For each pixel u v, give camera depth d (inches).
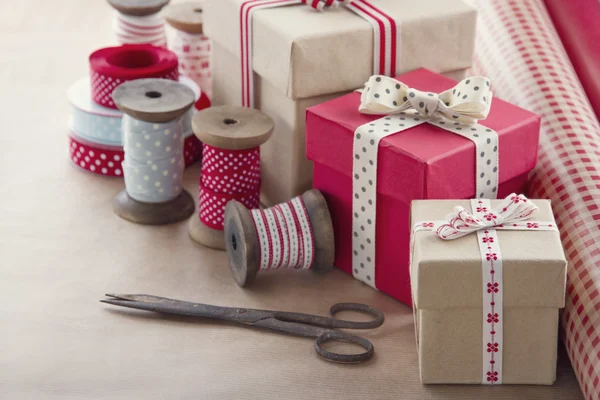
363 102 40.9
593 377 37.3
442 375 38.6
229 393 38.5
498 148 40.3
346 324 40.1
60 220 44.4
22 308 40.9
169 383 38.7
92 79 46.1
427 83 42.8
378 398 38.4
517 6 47.5
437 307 37.8
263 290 41.9
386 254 41.3
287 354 39.7
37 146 47.9
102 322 40.5
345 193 41.6
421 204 39.2
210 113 43.1
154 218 44.3
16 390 38.3
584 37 47.1
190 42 48.9
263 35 42.9
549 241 37.8
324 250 41.6
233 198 43.0
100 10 57.3
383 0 44.1
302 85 42.2
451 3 44.1
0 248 43.1
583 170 41.3
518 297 37.6
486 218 38.3
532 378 38.6
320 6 43.2
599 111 44.9
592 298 38.3
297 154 43.3
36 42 54.4
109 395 38.3
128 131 43.5
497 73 46.1
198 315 40.4
